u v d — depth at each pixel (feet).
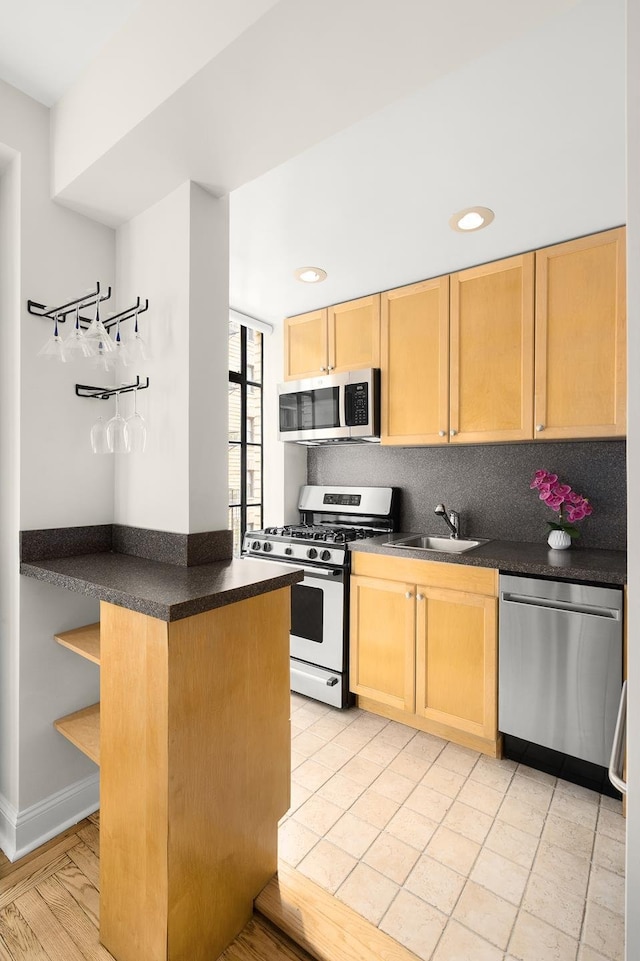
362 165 5.35
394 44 3.30
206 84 3.65
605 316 6.78
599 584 6.01
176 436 5.11
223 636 4.07
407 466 9.96
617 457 7.69
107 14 4.12
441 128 4.76
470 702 7.00
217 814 4.06
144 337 5.49
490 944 4.18
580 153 5.15
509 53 3.87
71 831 5.43
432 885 4.76
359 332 9.32
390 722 7.94
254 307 9.93
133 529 5.60
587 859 5.08
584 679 6.09
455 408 8.10
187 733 3.77
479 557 6.93
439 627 7.29
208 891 3.98
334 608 8.40
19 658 5.13
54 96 5.15
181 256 5.07
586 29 3.64
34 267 5.19
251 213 6.40
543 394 7.25
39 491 5.27
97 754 4.73
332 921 4.31
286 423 10.23
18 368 5.13
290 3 2.98
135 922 3.87
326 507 10.82
